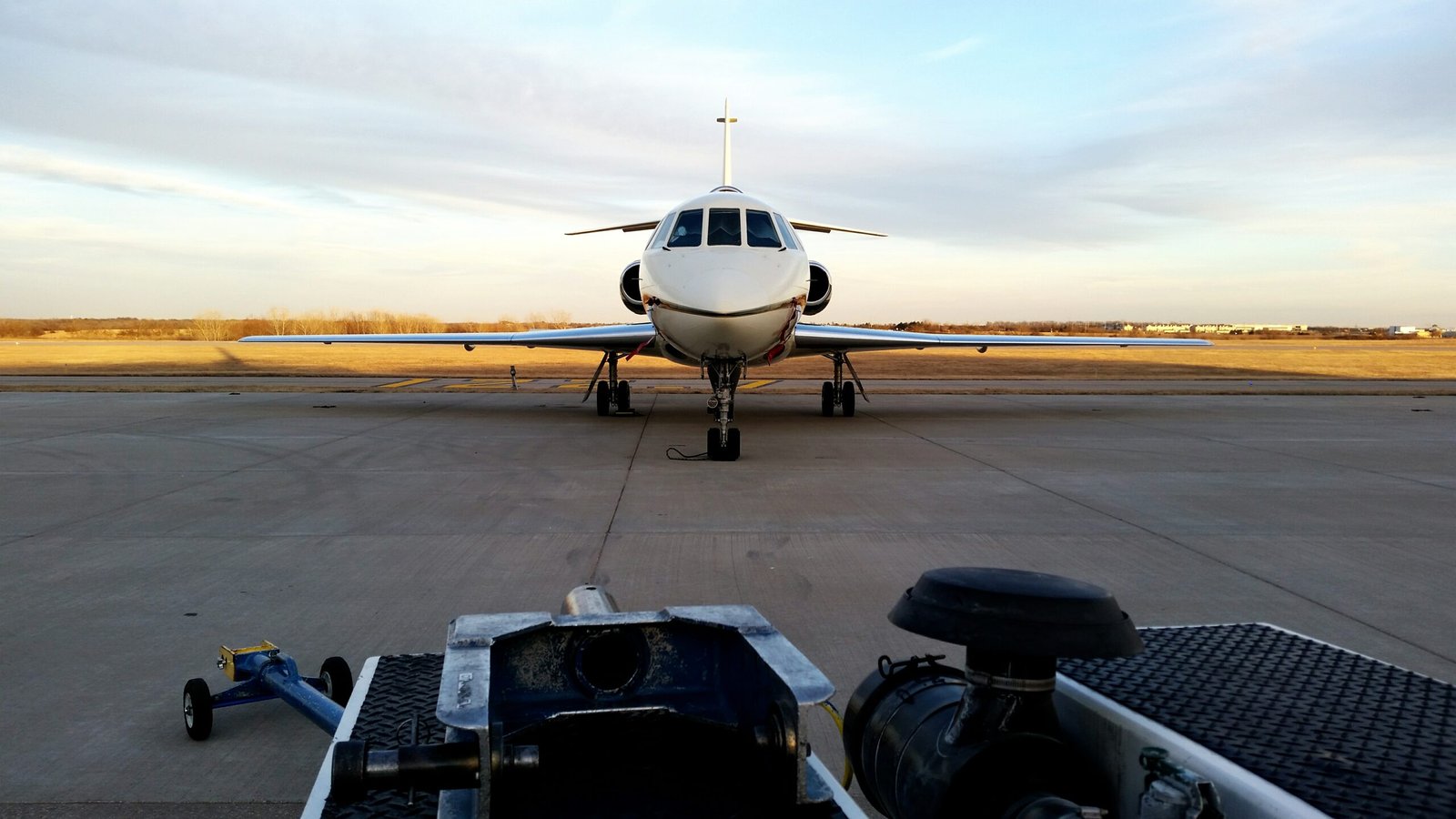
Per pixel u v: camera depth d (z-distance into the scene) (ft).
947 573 6.36
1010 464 42.06
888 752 6.98
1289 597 20.67
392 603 19.85
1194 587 21.44
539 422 60.18
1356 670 7.74
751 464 41.73
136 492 33.65
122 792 11.88
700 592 20.68
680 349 42.98
